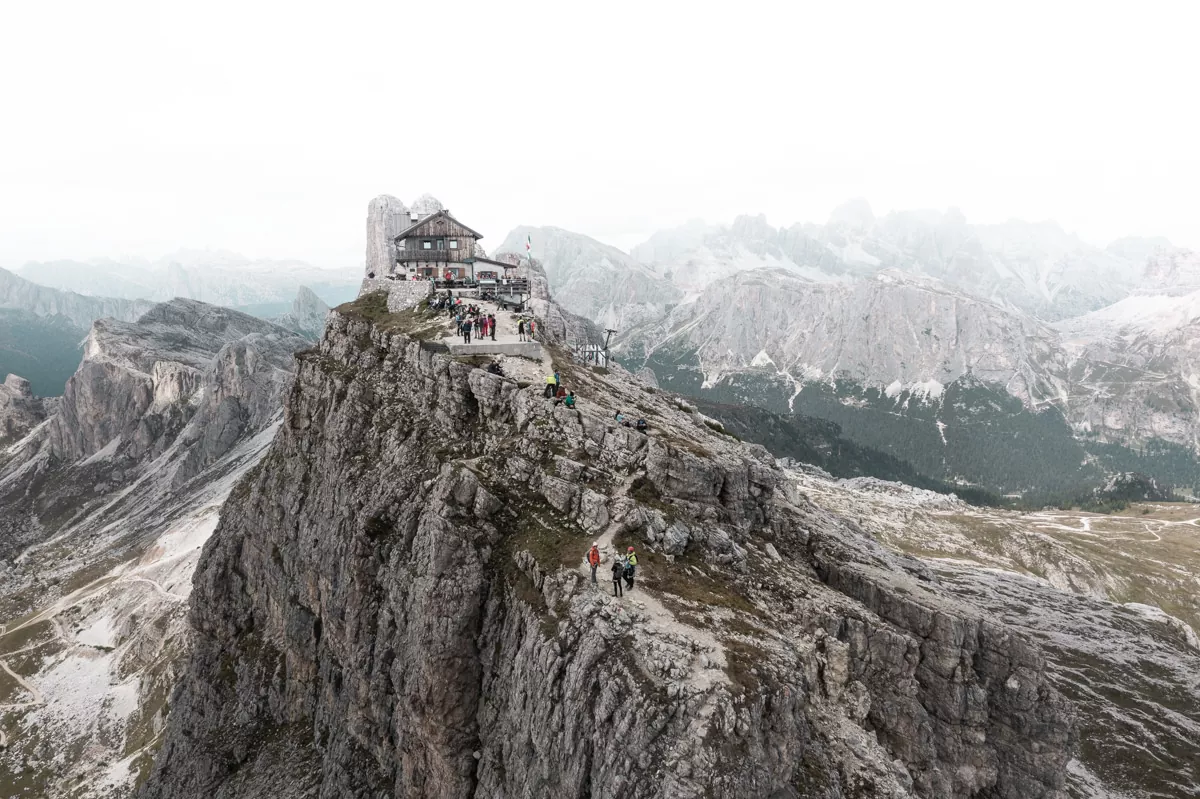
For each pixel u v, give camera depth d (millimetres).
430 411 65562
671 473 48969
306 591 74500
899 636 42219
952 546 188625
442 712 44562
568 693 35344
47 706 155750
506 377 61531
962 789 42188
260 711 78062
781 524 55312
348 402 76000
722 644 35594
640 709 31938
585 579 40156
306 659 73375
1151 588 183625
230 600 92125
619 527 44406
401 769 52219
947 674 43875
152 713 142125
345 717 62031
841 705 39500
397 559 55750
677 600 39000
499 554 46781
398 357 75688
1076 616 114062
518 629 41812
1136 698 86125
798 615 42625
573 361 75125
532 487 50625
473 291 98000
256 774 69562
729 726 30812
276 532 84812
